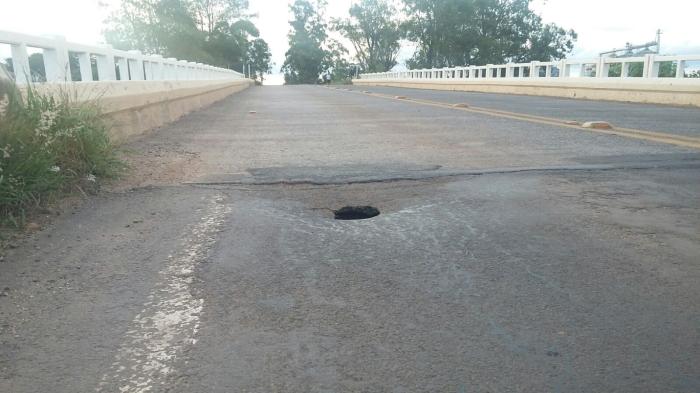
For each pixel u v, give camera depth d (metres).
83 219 4.36
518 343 2.42
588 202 4.73
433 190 5.25
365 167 6.43
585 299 2.85
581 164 6.36
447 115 13.34
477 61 67.69
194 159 7.07
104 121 6.66
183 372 2.22
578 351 2.35
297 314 2.72
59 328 2.60
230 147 8.16
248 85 55.66
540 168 6.16
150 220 4.34
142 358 2.34
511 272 3.22
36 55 7.25
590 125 9.89
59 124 5.15
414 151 7.60
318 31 108.88
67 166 5.15
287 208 4.69
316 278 3.16
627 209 4.51
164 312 2.76
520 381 2.13
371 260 3.43
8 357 2.35
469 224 4.16
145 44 75.38
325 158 7.13
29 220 4.26
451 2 66.19
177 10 75.12
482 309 2.75
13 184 4.25
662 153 6.97
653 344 2.40
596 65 21.02
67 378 2.19
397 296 2.91
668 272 3.19
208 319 2.68
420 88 41.19
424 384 2.12
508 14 68.94
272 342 2.45
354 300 2.87
